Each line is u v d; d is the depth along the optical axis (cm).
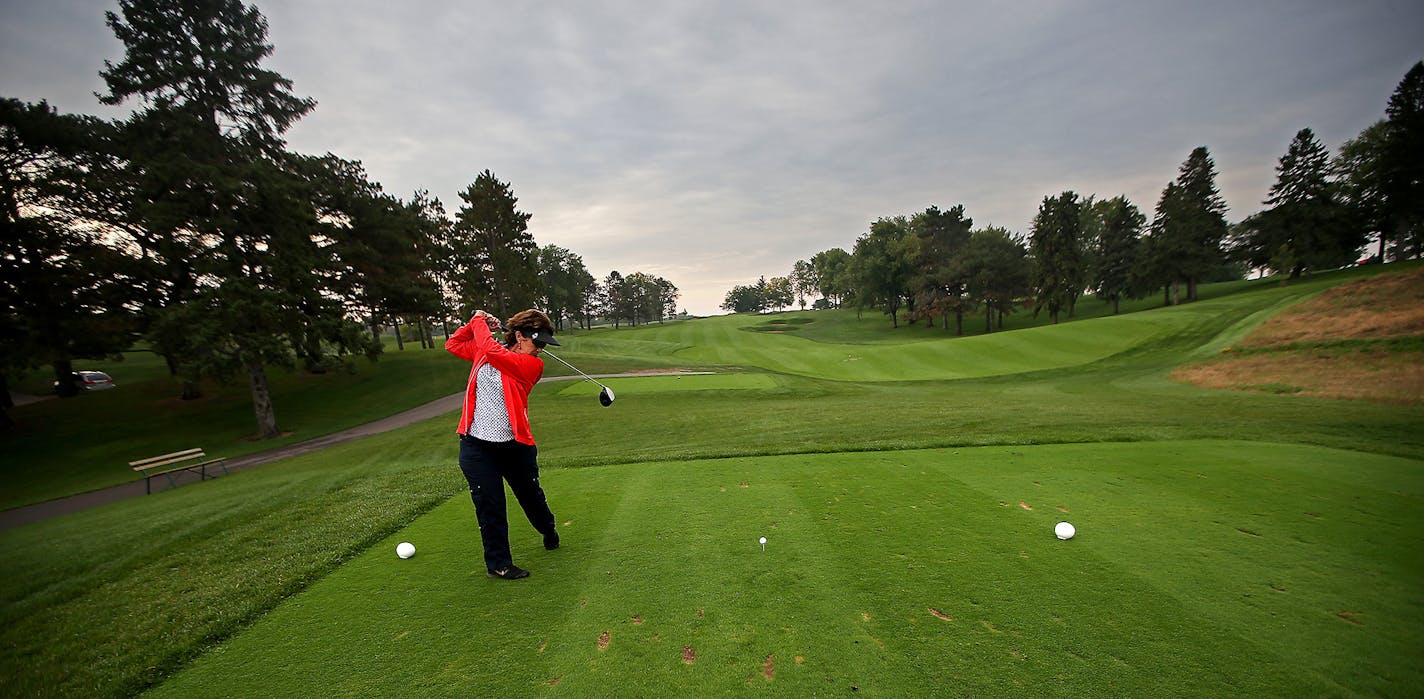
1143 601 317
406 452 1330
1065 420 1094
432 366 3331
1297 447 718
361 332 2247
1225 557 375
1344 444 741
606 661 275
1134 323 3084
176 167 1847
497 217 4719
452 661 280
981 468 638
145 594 394
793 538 432
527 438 390
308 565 414
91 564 487
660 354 4338
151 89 2025
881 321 7881
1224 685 240
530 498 406
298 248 2098
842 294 9862
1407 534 408
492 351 382
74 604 384
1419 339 1599
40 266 1838
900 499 525
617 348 4866
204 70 2067
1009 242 6438
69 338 1878
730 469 673
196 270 1922
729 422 1373
